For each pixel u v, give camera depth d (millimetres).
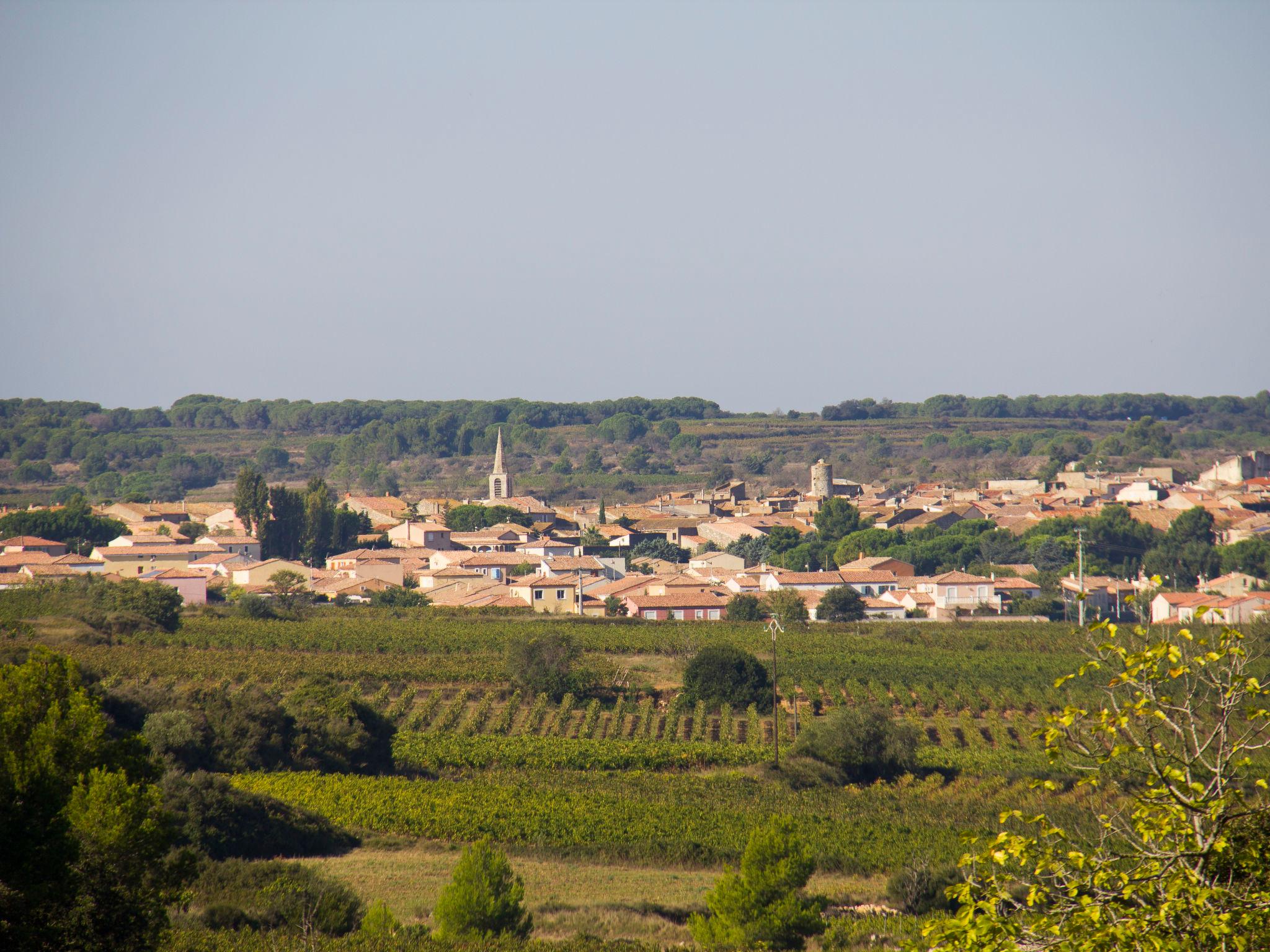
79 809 71938
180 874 78000
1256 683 38906
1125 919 38031
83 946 68188
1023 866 41844
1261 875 38281
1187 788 39719
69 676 79500
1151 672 40344
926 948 43062
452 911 97188
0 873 63125
